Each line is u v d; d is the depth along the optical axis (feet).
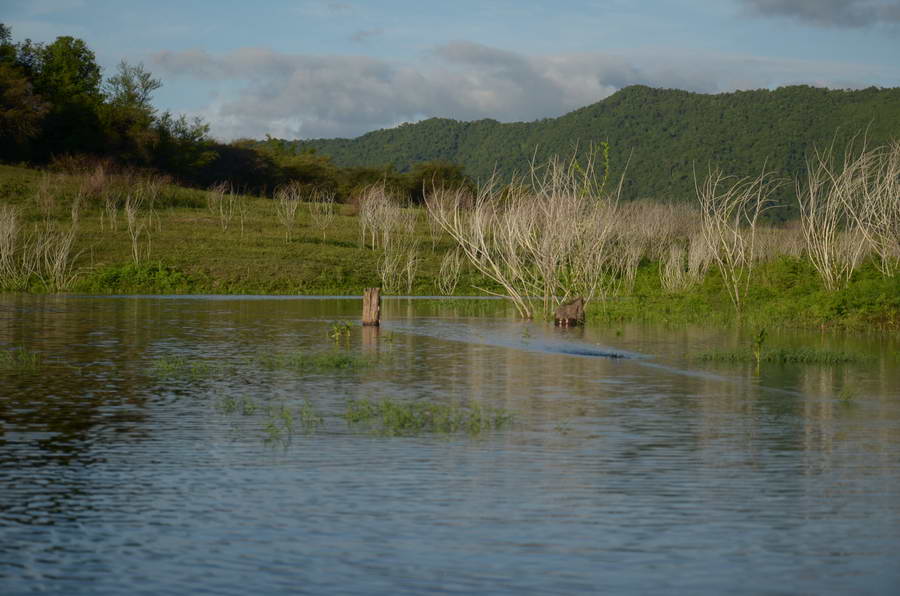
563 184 136.67
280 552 24.66
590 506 29.19
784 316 120.06
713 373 64.90
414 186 472.44
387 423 43.09
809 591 22.12
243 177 448.24
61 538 25.77
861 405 50.16
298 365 67.77
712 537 26.12
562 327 114.93
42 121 365.61
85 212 276.82
